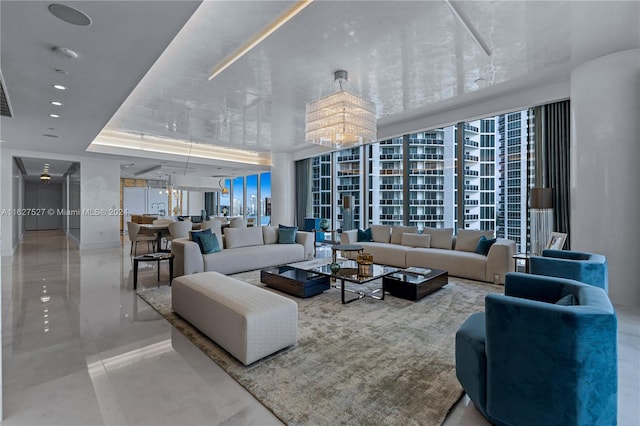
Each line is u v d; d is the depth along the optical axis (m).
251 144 9.22
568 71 4.43
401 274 4.50
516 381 1.65
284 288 4.43
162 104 5.64
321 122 4.25
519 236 5.53
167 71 4.34
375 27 3.35
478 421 1.82
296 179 10.46
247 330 2.39
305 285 4.16
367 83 4.85
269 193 11.66
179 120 6.64
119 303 3.91
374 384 2.18
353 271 4.32
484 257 5.06
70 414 1.88
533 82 4.84
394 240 6.61
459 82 4.84
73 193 9.95
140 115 6.29
